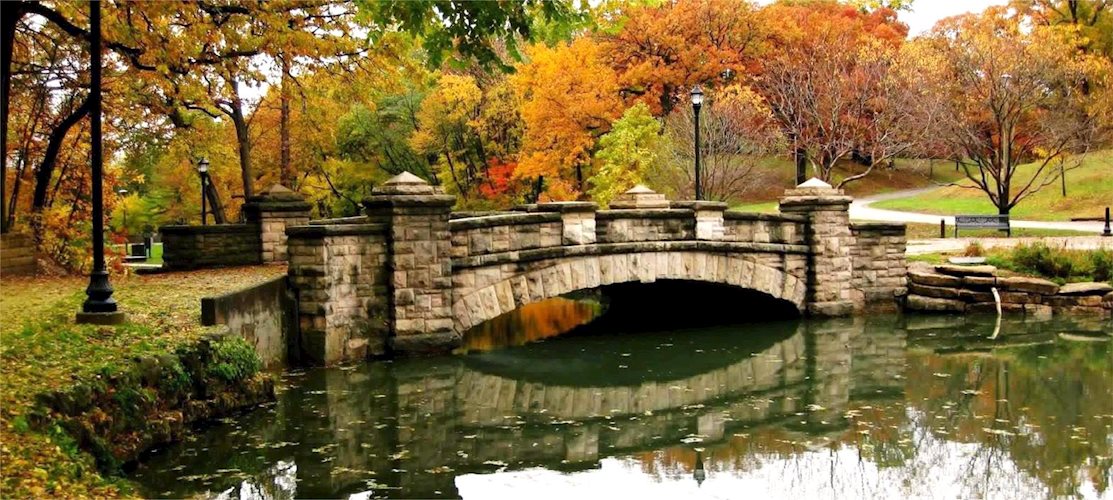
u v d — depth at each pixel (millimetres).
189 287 15438
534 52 38281
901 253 22016
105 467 8023
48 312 11531
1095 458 10477
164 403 9711
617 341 19281
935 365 16234
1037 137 39500
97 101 11250
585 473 9891
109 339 10102
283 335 14617
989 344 18203
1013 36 34094
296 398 12852
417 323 15602
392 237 15398
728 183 37219
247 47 16938
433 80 20422
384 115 44531
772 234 20406
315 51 17766
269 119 37938
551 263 17359
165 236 20625
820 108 37781
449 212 15875
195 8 16047
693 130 34875
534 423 12148
